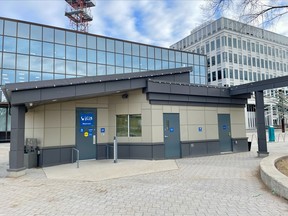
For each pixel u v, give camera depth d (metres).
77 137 12.05
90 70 27.12
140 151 12.34
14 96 8.51
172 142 12.88
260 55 51.12
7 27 23.70
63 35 26.00
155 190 6.56
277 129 41.06
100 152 12.65
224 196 5.87
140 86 12.15
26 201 5.83
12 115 8.82
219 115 14.84
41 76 24.50
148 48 31.86
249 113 46.53
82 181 7.82
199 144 13.70
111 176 8.48
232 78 47.16
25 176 8.69
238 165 10.20
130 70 29.92
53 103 11.41
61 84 9.25
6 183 7.64
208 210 4.97
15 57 23.69
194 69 35.84
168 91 12.75
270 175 6.43
